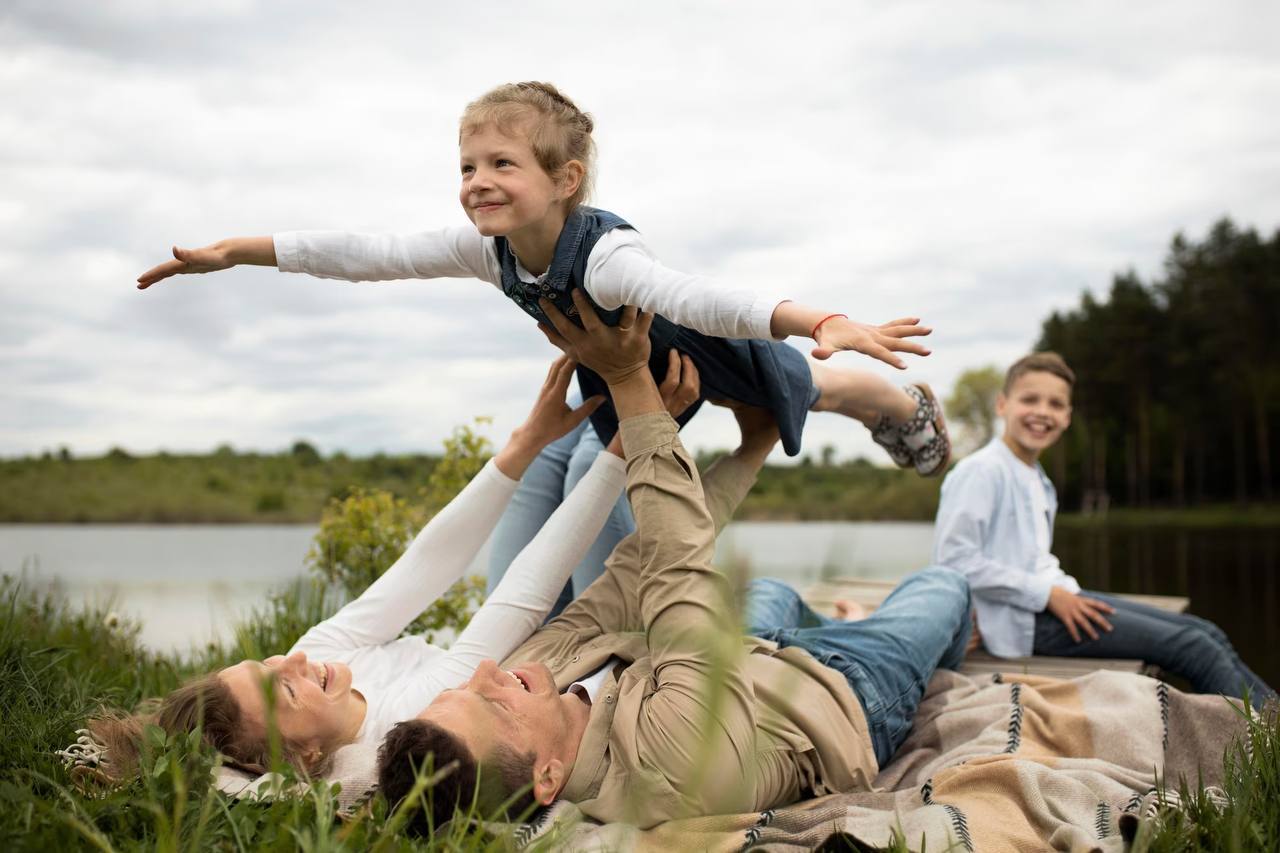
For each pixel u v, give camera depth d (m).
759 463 2.79
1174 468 49.81
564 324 2.31
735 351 2.56
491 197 2.18
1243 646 5.56
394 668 2.43
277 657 2.09
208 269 2.48
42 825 1.50
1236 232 50.09
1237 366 48.19
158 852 1.34
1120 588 9.04
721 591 2.13
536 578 2.48
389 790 1.76
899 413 3.32
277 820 1.59
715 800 1.93
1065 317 53.97
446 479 4.62
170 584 8.12
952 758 2.40
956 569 3.85
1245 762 1.95
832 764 2.21
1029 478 4.02
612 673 2.29
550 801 1.95
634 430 2.29
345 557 4.47
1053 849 1.84
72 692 2.48
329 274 2.55
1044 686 2.77
